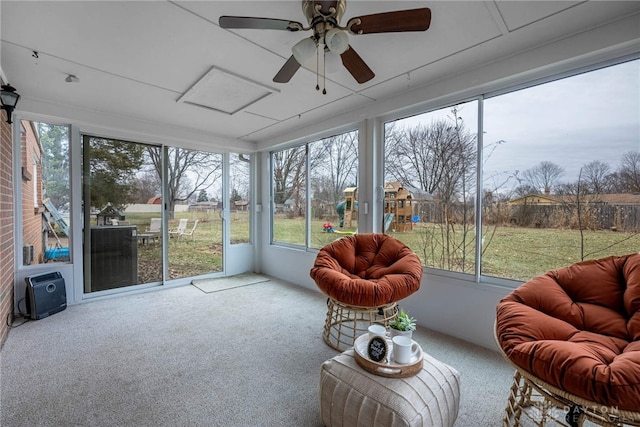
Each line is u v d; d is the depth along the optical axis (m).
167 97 2.90
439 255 2.70
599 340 1.27
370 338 1.45
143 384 1.84
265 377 1.93
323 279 2.29
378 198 3.17
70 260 3.29
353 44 2.00
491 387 1.83
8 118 2.54
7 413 1.56
